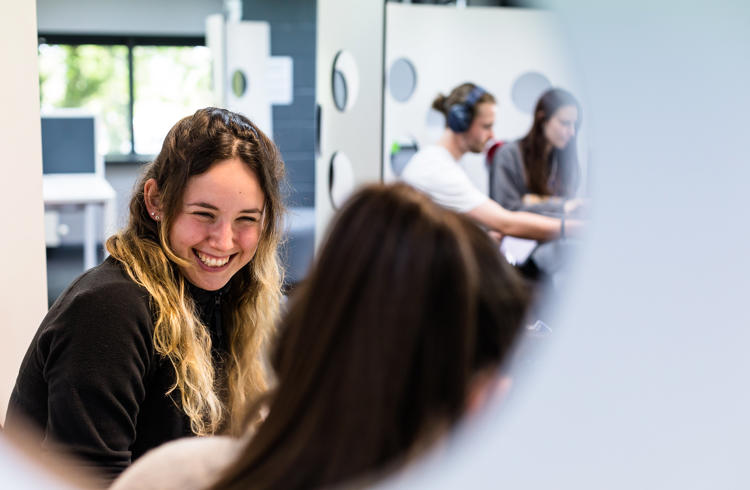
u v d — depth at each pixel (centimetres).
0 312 193
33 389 108
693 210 81
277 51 421
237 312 128
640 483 68
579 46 85
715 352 75
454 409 57
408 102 282
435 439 56
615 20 83
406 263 56
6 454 99
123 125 705
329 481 57
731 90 81
